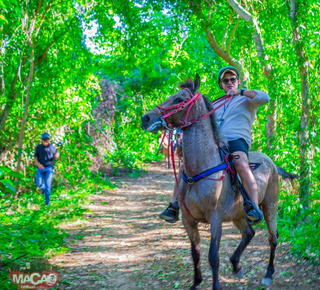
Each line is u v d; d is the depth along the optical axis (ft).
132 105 59.36
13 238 18.98
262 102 14.23
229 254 18.62
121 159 52.42
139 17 37.06
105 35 39.14
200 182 13.29
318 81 22.35
